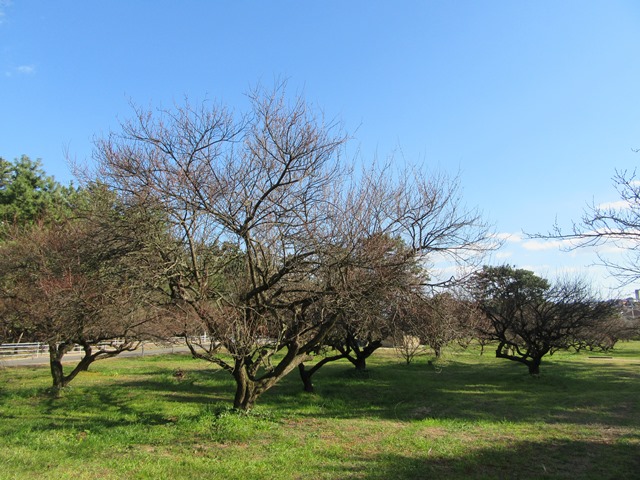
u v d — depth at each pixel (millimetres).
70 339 13602
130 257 9094
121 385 17312
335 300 9758
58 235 13375
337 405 14391
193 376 20094
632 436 9688
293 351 11258
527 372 23500
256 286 10562
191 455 7816
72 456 7598
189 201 9047
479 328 19297
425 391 17203
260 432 9570
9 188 27875
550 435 9852
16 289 14398
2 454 7465
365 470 7152
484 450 8539
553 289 23875
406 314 10531
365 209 9898
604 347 28844
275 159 9633
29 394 14578
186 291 9766
